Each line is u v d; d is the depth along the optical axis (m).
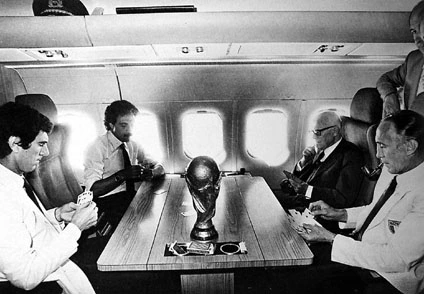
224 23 2.64
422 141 2.74
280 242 2.10
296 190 3.42
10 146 2.01
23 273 1.82
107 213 3.33
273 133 3.41
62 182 3.19
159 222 2.40
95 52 2.85
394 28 2.71
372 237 2.77
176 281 2.71
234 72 3.10
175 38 2.70
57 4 2.66
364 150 3.17
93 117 3.24
